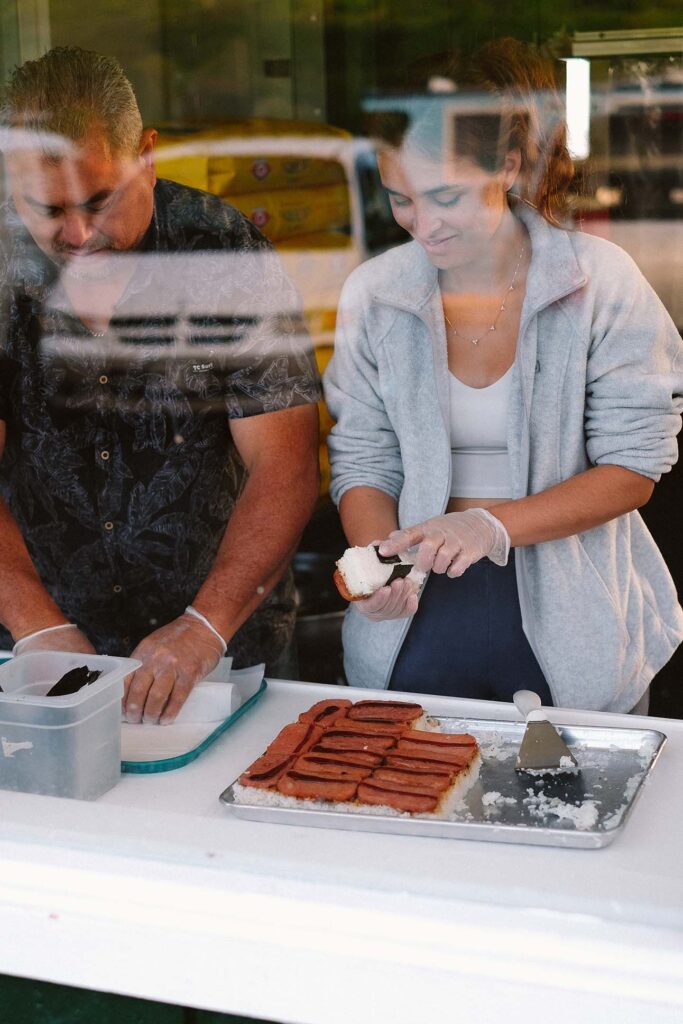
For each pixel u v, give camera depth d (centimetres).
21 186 172
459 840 121
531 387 173
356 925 110
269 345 186
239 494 202
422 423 179
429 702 163
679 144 158
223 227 181
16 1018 122
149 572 199
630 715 155
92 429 191
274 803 128
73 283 181
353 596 155
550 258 167
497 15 157
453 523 162
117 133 168
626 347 172
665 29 152
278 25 169
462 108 157
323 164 174
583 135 160
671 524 196
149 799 135
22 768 133
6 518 192
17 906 120
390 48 162
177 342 186
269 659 213
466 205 162
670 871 114
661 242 166
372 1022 109
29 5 188
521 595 178
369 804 125
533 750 139
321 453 207
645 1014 102
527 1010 105
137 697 157
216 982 113
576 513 171
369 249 178
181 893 116
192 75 177
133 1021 118
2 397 193
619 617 179
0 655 181
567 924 107
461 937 108
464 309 173
